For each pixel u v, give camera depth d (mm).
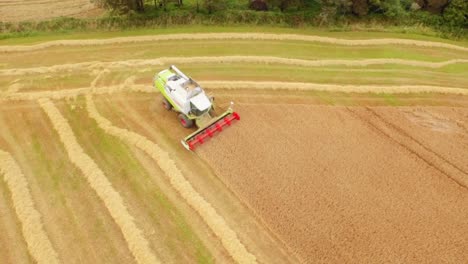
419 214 19359
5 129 23219
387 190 20422
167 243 17953
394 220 19031
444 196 20312
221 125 23031
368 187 20500
